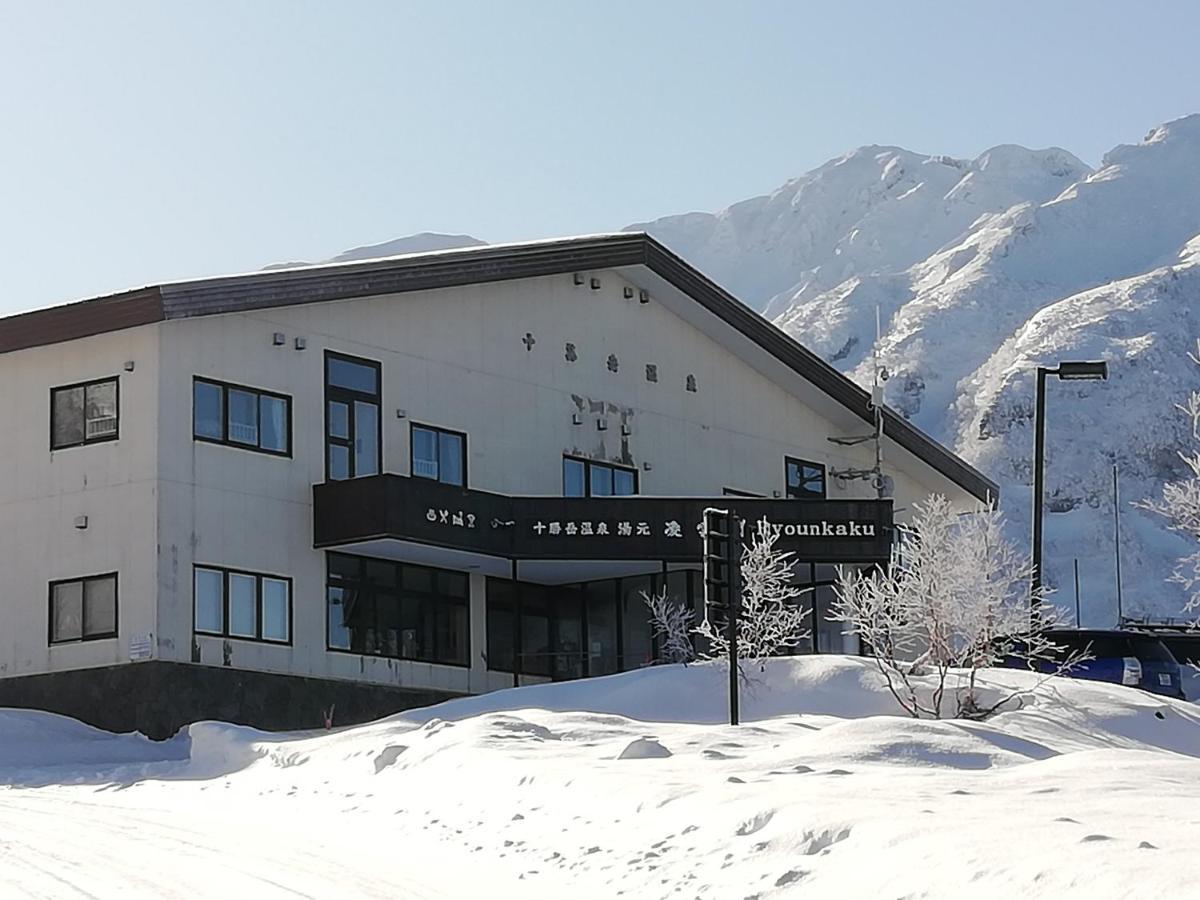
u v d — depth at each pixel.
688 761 18.59
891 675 29.67
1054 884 9.73
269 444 34.38
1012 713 27.34
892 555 38.38
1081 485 192.88
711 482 45.00
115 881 12.21
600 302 42.75
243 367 34.03
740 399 46.44
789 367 46.72
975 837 11.27
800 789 14.73
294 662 34.09
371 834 14.98
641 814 14.38
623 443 42.69
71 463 33.19
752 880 11.20
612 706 28.62
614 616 41.78
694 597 40.75
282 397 34.78
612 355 42.81
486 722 22.77
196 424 32.91
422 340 38.09
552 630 41.72
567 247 41.00
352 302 36.56
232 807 18.12
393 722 27.95
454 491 35.91
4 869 13.00
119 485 32.47
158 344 32.47
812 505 40.47
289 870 12.68
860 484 49.78
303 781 20.42
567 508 38.09
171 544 32.00
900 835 11.62
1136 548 183.12
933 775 16.36
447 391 38.47
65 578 32.84
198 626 32.28
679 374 44.62
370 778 19.86
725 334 45.56
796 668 29.86
